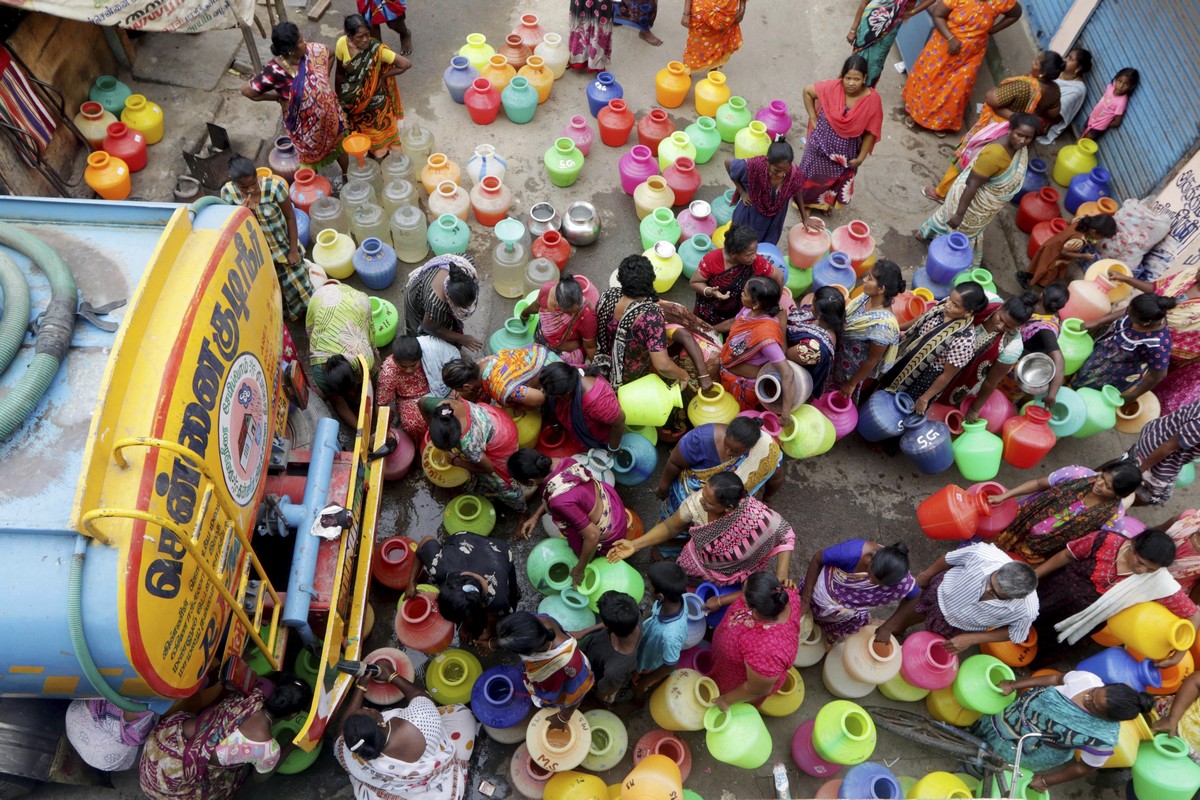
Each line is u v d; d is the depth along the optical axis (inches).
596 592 168.7
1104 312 236.4
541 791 160.6
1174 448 194.2
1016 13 293.7
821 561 169.8
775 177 222.2
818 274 242.2
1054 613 176.7
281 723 157.5
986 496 189.9
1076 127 317.4
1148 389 219.3
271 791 164.2
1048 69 282.8
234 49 309.9
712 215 255.9
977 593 159.5
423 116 306.2
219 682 147.6
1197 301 216.1
